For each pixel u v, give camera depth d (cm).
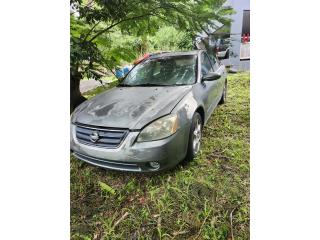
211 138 294
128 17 369
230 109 393
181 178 216
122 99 238
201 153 255
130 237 169
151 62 311
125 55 445
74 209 195
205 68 307
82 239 171
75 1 304
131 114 204
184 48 573
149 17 396
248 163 238
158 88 260
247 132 309
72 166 250
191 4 381
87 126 209
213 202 191
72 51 293
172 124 199
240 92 493
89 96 482
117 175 232
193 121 230
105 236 171
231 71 634
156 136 192
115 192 211
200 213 181
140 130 191
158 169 198
